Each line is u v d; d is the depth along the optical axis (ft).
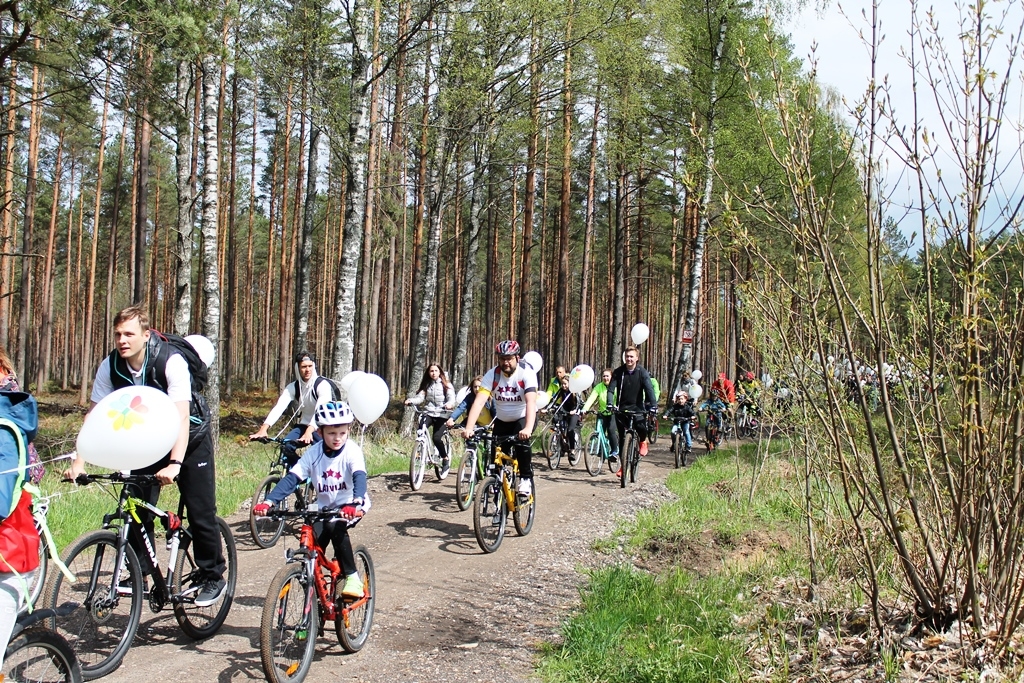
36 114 84.43
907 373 15.42
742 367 30.37
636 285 131.44
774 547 26.78
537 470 45.98
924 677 14.60
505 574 24.32
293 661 15.51
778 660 16.53
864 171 14.62
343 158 52.65
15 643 11.36
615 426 42.93
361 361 84.12
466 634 19.17
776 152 15.67
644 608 20.52
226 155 107.45
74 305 148.05
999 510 14.97
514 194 108.47
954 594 15.72
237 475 39.99
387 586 22.57
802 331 17.06
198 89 53.21
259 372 170.09
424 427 37.93
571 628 18.66
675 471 46.34
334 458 17.24
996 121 13.76
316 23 49.19
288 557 15.53
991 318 14.48
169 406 14.92
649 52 57.77
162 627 18.17
